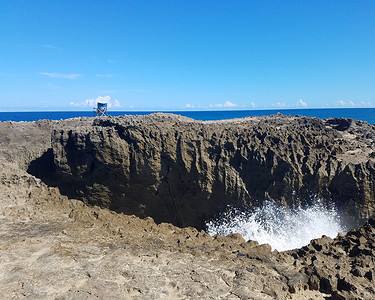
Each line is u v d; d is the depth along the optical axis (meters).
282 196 17.77
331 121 27.36
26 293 5.79
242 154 20.00
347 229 15.51
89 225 9.08
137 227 9.05
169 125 24.19
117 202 23.05
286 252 7.66
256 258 7.21
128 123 23.33
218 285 6.17
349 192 15.98
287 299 5.79
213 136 21.77
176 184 21.56
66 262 6.96
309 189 17.25
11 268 6.66
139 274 6.49
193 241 8.16
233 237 8.51
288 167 17.92
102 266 6.79
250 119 31.03
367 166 16.09
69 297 5.64
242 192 19.39
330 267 6.48
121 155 22.27
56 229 8.73
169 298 5.79
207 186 20.14
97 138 22.94
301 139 19.98
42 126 31.50
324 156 18.00
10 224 8.95
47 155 27.25
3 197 10.48
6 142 28.25
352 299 5.55
